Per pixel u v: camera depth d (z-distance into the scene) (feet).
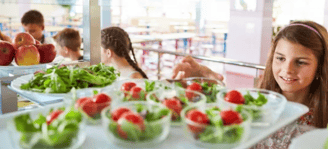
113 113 2.06
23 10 9.95
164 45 15.42
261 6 13.79
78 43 6.08
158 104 2.19
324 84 3.82
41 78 3.10
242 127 1.92
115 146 1.96
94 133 2.14
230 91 2.50
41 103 2.73
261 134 2.13
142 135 1.92
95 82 3.15
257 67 4.61
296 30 3.76
